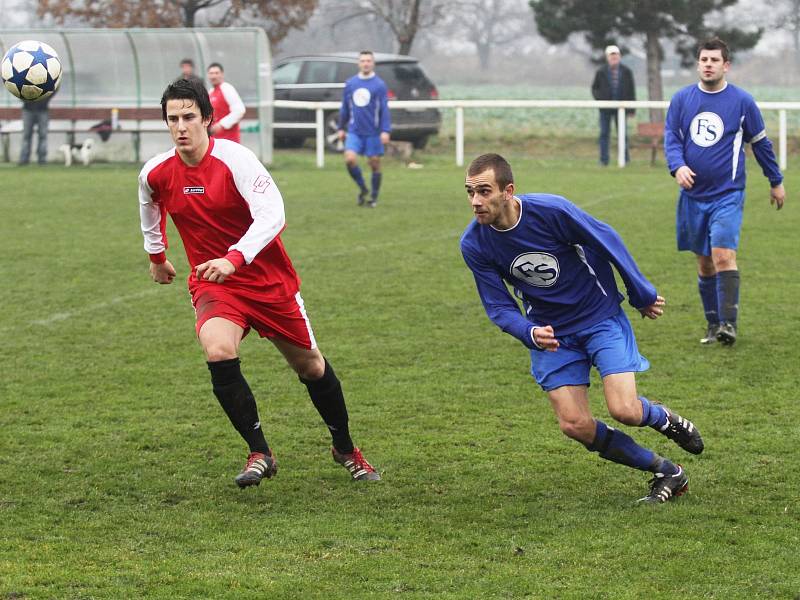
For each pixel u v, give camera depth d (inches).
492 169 328.8
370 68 1078.4
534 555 310.5
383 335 595.2
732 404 465.1
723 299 554.6
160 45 1568.7
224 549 317.1
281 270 368.5
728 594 282.4
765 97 3302.2
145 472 390.6
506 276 352.8
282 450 416.2
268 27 2527.1
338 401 379.2
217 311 358.9
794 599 279.4
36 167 1503.4
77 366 537.0
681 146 566.3
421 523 338.6
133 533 331.6
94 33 1565.0
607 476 383.2
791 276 735.7
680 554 309.3
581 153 1801.2
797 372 513.3
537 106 1513.3
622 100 1542.8
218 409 468.4
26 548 318.3
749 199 1121.4
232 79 1531.7
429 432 435.5
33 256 821.2
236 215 362.0
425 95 1694.1
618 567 300.7
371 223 983.6
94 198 1155.3
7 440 426.6
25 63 450.9
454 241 886.4
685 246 578.2
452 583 291.0
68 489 372.8
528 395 485.4
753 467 387.2
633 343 355.3
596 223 345.1
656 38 2170.3
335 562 305.9
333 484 378.9
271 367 536.4
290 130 1728.6
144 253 834.8
